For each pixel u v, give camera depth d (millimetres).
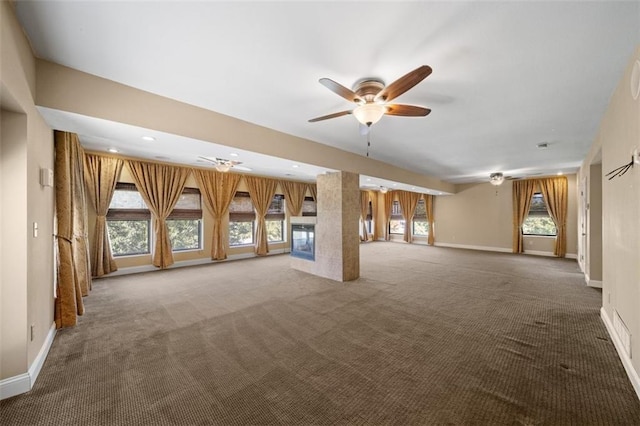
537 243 8500
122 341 2791
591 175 4812
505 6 1624
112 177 5441
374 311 3613
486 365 2338
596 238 4785
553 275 5668
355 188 5438
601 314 3309
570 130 3924
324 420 1731
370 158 5887
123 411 1812
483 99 2926
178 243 6641
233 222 7605
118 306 3814
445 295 4305
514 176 8250
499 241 9250
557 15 1691
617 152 2562
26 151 2047
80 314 3484
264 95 2859
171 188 6285
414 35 1887
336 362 2396
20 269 2023
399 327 3113
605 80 2496
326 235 5469
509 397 1928
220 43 2002
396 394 1974
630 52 2068
